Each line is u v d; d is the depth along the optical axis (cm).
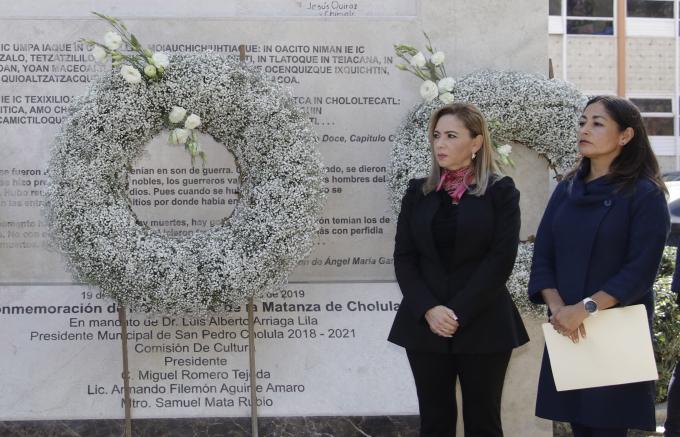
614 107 344
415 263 391
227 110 468
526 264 492
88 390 512
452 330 367
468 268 378
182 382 512
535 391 528
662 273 677
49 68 510
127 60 467
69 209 454
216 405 513
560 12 2409
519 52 527
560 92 506
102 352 514
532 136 511
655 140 2481
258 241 463
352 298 520
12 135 511
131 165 481
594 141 345
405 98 523
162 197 519
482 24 525
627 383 342
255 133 468
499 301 382
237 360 513
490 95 499
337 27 520
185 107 466
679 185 1099
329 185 524
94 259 455
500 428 395
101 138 458
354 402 519
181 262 459
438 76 521
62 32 509
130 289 457
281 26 518
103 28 512
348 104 522
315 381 518
